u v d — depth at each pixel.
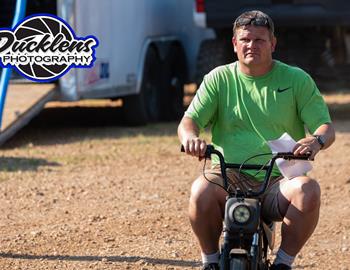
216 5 23.44
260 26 9.28
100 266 11.27
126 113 23.70
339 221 13.38
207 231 9.12
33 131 22.92
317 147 8.96
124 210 14.23
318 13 23.14
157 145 20.34
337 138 20.84
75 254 11.84
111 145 20.42
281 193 9.05
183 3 26.75
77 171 17.44
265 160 9.46
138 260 11.52
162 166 17.89
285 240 9.05
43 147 20.22
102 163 18.23
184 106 27.88
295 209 8.91
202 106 9.57
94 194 15.41
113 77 22.20
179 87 26.28
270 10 23.28
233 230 8.48
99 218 13.71
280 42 25.19
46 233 12.86
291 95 9.45
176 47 26.23
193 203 9.04
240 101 9.51
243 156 9.48
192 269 11.19
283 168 9.13
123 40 22.66
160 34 24.98
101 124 24.39
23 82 21.05
